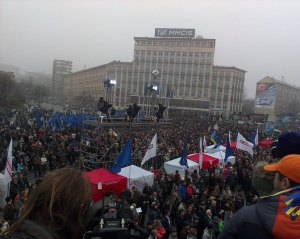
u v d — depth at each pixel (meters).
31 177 17.48
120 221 1.65
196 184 14.38
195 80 97.44
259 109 92.94
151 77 100.19
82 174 1.56
